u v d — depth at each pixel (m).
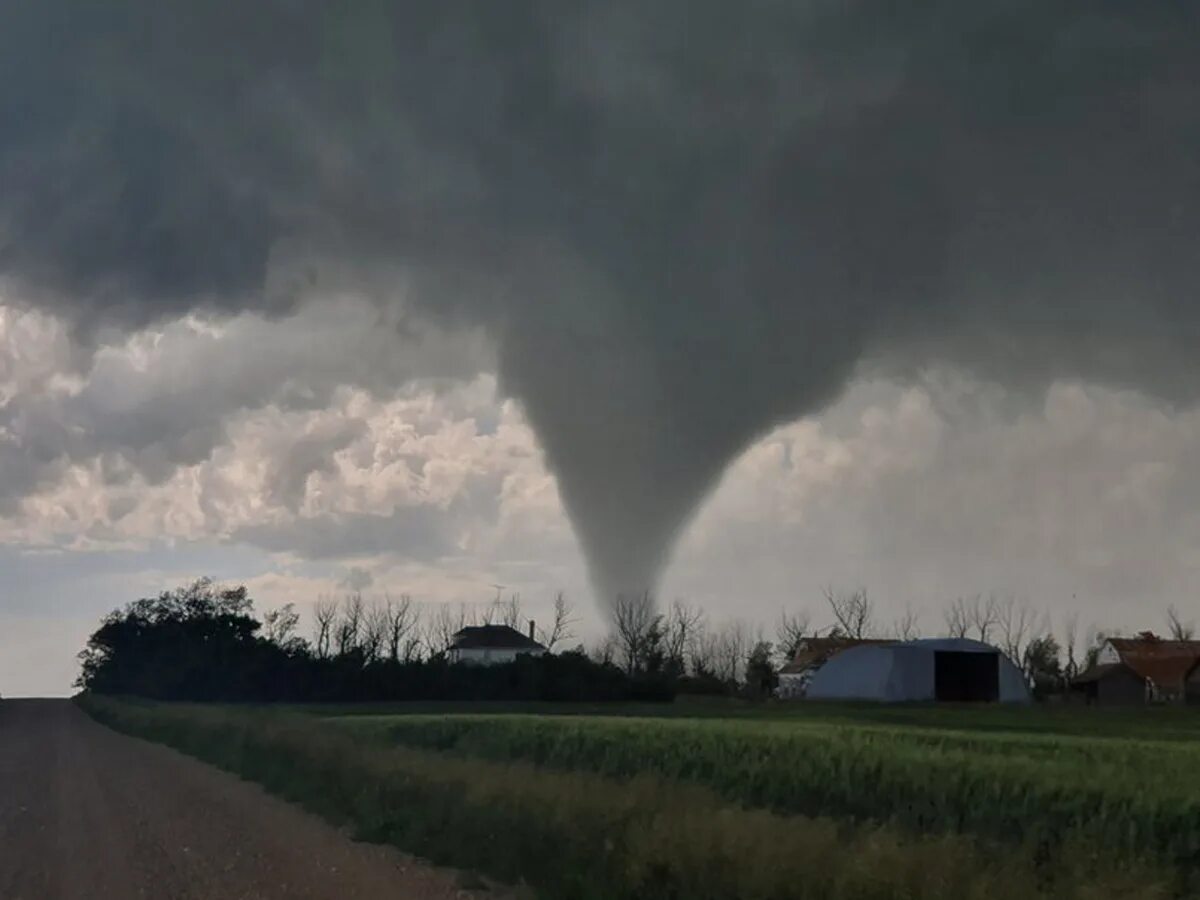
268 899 15.47
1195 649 106.50
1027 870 14.38
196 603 145.50
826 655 105.06
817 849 14.73
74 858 19.25
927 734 39.91
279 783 30.03
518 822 18.45
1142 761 29.48
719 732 40.59
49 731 70.69
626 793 20.64
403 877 16.97
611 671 103.56
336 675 105.62
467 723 49.59
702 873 14.64
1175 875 15.84
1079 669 119.50
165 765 40.34
